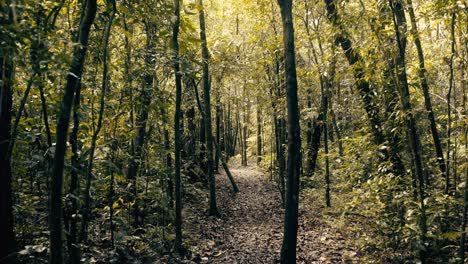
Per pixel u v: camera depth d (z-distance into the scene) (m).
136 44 7.25
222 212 12.70
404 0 6.09
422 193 5.88
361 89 8.42
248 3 12.82
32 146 5.93
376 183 7.08
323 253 7.86
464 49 6.15
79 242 5.02
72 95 3.58
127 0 5.24
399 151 7.44
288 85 5.98
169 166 9.83
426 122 7.55
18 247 4.90
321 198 12.98
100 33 5.74
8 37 2.78
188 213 11.33
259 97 15.36
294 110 5.96
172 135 13.44
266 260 7.62
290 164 5.94
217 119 21.11
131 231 7.35
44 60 2.95
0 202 4.65
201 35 11.99
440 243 6.25
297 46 11.99
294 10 11.69
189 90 13.98
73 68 3.52
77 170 4.55
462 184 5.23
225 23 16.78
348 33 6.95
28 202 5.90
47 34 3.51
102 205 7.66
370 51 6.74
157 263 6.62
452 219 6.39
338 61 10.19
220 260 7.57
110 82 6.14
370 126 8.64
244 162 33.28
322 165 17.75
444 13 5.42
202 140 17.95
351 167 9.20
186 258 7.39
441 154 7.21
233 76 16.47
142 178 8.01
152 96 6.34
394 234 6.86
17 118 4.34
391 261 6.71
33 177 6.55
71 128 5.26
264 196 15.96
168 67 7.44
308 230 9.91
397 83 6.11
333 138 18.23
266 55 13.68
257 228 10.62
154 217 8.93
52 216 3.59
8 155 4.65
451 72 6.16
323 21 10.90
